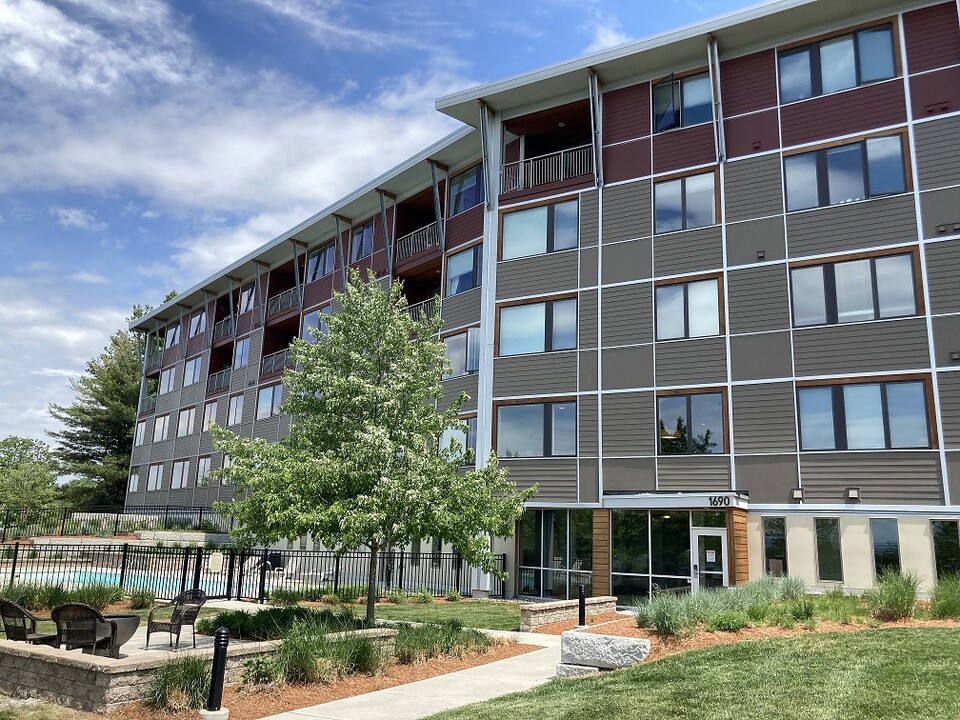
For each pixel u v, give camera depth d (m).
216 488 44.94
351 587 22.14
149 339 60.06
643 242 24.69
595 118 26.00
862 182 21.55
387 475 13.96
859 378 20.55
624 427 23.75
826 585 19.92
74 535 37.16
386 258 34.03
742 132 23.61
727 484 21.81
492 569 15.12
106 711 8.48
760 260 22.56
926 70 21.20
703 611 12.43
